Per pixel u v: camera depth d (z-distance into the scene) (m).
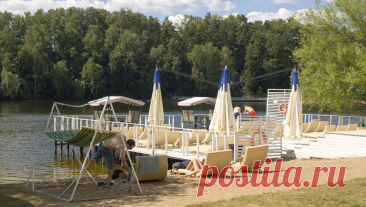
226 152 9.20
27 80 72.38
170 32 108.56
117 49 80.94
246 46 104.88
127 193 7.33
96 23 98.56
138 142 13.95
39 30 75.62
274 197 6.02
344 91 19.70
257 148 9.58
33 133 23.33
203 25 112.38
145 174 8.48
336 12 20.86
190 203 6.09
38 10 90.19
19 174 11.98
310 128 15.89
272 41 99.38
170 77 89.06
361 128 15.59
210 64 89.12
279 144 13.21
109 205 6.21
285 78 97.75
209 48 90.25
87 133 7.37
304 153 12.90
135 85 83.44
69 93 75.56
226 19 125.94
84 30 93.62
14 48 76.50
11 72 67.81
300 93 22.05
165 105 65.94
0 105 55.81
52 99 74.31
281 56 99.19
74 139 7.66
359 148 11.49
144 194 7.23
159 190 7.66
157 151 12.48
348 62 19.73
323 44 20.86
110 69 82.31
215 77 88.62
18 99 70.88
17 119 33.31
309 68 21.95
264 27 114.19
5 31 76.25
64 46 80.69
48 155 16.22
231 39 108.12
